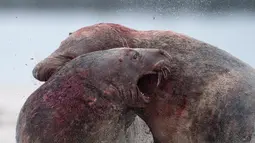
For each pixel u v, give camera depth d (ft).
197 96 40.42
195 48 42.09
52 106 37.65
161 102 41.06
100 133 38.37
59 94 37.99
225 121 39.42
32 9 182.60
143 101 39.34
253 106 39.17
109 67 38.88
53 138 37.09
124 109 39.27
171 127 41.22
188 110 40.52
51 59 41.34
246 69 41.42
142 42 42.80
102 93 38.40
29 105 38.24
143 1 101.96
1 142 60.70
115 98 38.68
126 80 38.93
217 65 41.22
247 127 38.81
